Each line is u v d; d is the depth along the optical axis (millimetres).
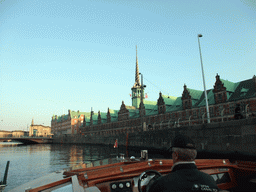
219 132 20172
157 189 1625
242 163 5180
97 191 2791
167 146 27391
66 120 126562
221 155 19547
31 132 140125
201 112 43688
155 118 56906
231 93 40094
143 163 4559
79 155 32062
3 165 21938
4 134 151375
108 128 81125
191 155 1723
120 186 3814
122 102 74875
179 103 52969
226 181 4980
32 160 26141
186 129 24453
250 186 4973
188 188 1501
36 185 3713
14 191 3504
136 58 95062
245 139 17656
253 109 34031
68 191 2975
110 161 5629
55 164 22375
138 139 35344
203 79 27891
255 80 36031
